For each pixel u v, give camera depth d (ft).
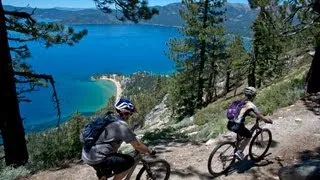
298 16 46.52
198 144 37.37
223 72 157.48
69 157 36.70
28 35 42.50
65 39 42.22
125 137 18.01
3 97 38.52
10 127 39.27
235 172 28.66
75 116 99.14
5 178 30.37
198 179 27.73
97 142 17.95
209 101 167.12
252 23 108.99
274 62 131.23
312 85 51.29
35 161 35.29
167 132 49.44
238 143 27.81
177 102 149.48
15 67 46.42
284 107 47.78
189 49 127.85
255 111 26.45
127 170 19.39
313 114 42.73
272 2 45.57
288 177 23.70
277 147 33.40
